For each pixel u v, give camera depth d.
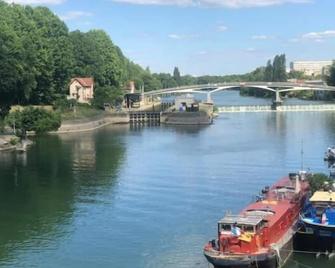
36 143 133.75
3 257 54.59
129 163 102.62
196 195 75.94
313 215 53.31
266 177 87.44
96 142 135.62
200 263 51.72
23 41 158.88
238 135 146.50
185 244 56.72
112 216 67.06
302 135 142.00
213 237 58.47
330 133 145.00
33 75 153.62
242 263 45.06
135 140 139.75
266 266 46.16
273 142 129.50
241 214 50.41
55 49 178.88
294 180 64.44
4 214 68.94
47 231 62.19
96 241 58.44
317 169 93.69
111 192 79.06
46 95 171.00
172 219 65.12
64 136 149.62
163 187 81.25
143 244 57.09
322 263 50.03
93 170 95.88
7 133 130.50
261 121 187.00
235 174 90.25
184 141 135.88
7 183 86.25
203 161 103.69
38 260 53.75
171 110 199.00
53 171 95.38
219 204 71.06
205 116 183.12
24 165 101.50
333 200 52.97
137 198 75.19
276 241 49.09
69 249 56.41
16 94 151.38
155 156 110.94
